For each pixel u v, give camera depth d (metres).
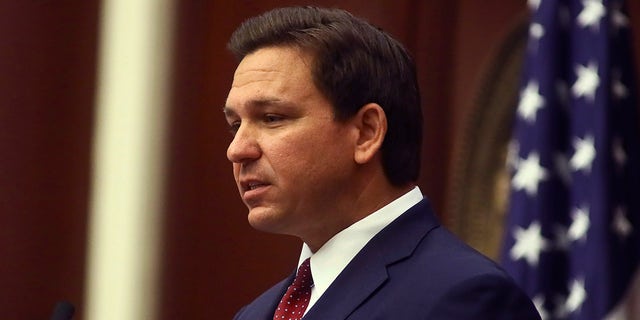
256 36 5.85
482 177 11.63
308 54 5.73
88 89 12.36
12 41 12.27
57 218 12.23
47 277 12.14
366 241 5.75
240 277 12.05
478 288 5.27
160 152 12.22
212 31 12.30
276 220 5.70
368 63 5.81
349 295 5.54
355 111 5.76
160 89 12.29
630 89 9.16
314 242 5.89
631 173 8.92
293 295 5.87
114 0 12.46
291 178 5.61
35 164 12.22
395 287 5.48
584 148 8.89
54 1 12.43
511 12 11.87
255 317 6.28
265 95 5.64
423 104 11.81
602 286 8.52
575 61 9.18
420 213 5.88
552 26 9.30
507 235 9.11
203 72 12.26
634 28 11.50
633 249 8.72
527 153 9.16
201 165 12.17
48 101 12.30
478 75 11.86
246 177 5.68
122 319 12.07
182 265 12.09
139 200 12.20
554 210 9.02
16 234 12.10
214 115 12.20
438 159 11.77
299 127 5.64
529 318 5.35
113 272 12.13
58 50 12.38
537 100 9.20
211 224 12.12
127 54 12.36
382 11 11.96
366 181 5.80
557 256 8.96
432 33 11.95
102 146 12.30
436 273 5.42
